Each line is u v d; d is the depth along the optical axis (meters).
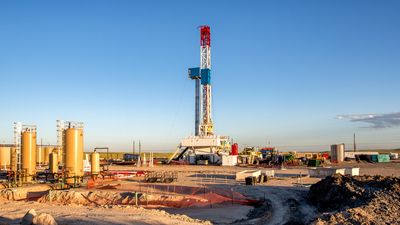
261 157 106.19
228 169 78.31
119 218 22.88
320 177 56.66
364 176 36.69
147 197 35.41
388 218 22.27
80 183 44.06
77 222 21.48
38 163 70.62
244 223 26.12
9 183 43.31
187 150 100.75
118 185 45.19
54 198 36.84
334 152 105.81
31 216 19.19
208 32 98.19
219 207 32.19
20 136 46.44
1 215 24.33
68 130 44.03
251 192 41.62
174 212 30.17
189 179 57.19
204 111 98.56
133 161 101.62
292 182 51.06
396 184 31.25
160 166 89.56
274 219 27.98
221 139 101.19
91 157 49.38
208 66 98.12
